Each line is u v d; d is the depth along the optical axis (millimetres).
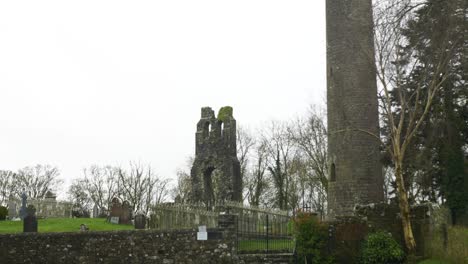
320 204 58344
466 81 30562
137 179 79625
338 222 28344
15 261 27062
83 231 27578
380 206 28500
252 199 61688
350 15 35219
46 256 27156
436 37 25641
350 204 34031
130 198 75750
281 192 55938
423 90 30828
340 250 27797
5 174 84000
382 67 28656
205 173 39531
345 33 35312
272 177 62938
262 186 62094
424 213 28000
